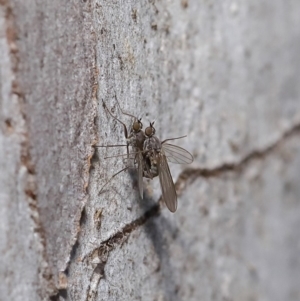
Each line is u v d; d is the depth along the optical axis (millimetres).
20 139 65
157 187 71
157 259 72
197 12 76
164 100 72
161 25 71
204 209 78
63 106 65
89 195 65
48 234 65
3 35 65
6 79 65
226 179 80
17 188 65
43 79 65
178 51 74
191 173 76
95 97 65
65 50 65
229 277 81
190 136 76
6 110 65
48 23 65
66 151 65
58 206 65
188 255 75
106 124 66
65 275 65
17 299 65
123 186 67
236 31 81
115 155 67
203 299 78
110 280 67
